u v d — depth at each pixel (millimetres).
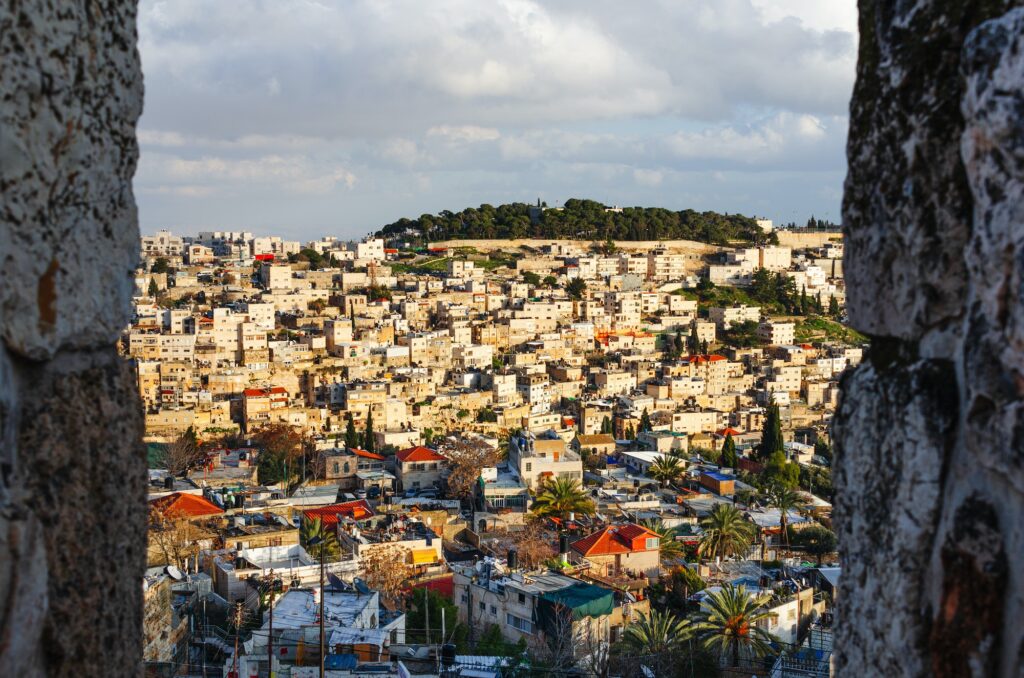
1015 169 3848
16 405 4180
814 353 189750
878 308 4797
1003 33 3910
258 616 43000
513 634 49844
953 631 4117
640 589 60906
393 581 57562
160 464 101188
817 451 136250
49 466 4305
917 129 4461
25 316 4133
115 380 4863
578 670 38500
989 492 4059
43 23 4133
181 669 36812
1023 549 3883
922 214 4453
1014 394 3852
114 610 4734
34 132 4105
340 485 107375
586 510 85625
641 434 135000
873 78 4801
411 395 154250
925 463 4297
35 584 4062
